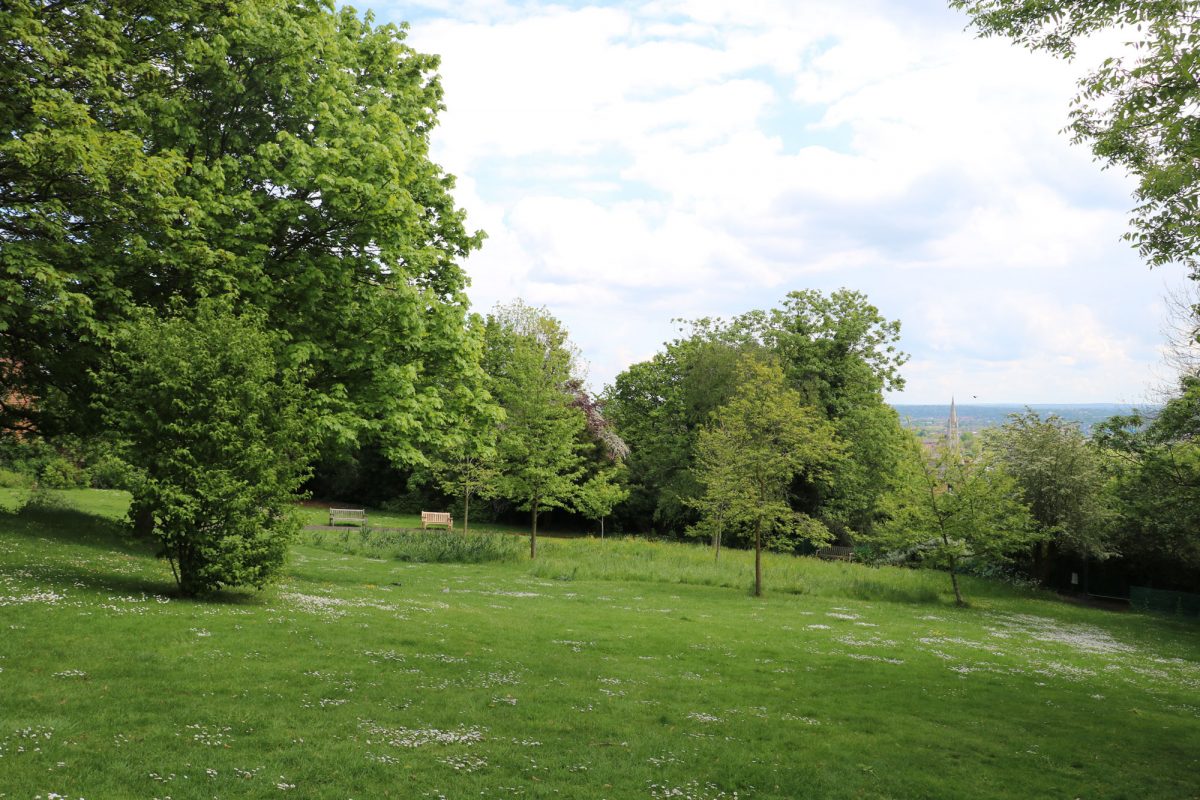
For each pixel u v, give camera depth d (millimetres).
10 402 22438
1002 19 11633
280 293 19844
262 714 8516
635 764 8352
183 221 18328
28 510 23438
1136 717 12859
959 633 21781
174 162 16203
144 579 15555
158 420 13656
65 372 19156
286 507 14695
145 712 8133
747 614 21859
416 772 7422
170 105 18469
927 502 30562
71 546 18234
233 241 18625
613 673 12773
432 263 22062
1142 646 23422
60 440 25016
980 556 31234
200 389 13938
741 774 8398
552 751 8500
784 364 54406
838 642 17969
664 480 59562
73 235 17062
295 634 12383
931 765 9344
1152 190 10891
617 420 67125
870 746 9883
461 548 31844
